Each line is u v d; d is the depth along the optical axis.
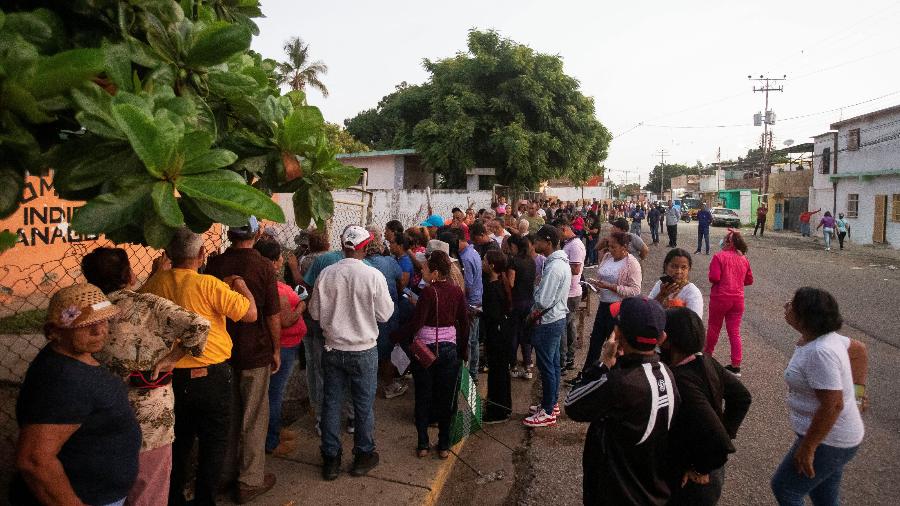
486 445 4.96
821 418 2.73
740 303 6.50
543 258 7.13
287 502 3.78
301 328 4.39
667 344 2.62
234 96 1.99
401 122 27.44
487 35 24.59
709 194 61.16
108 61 1.58
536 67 24.56
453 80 25.03
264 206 1.49
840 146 28.20
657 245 23.58
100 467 2.13
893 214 23.97
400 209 17.17
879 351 7.67
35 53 1.29
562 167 25.73
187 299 3.06
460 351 4.66
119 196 1.40
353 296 4.01
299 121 2.06
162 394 2.72
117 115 1.34
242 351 3.63
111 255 2.72
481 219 10.54
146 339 2.60
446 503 4.04
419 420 4.46
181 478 3.32
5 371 5.35
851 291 12.52
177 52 1.80
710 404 2.54
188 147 1.44
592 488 2.53
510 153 22.92
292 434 4.79
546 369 5.26
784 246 24.12
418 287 5.91
